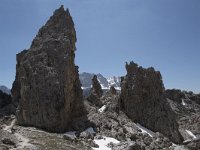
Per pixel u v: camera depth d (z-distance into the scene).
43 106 115.50
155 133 126.31
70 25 129.62
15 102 145.38
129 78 138.38
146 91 136.62
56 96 116.81
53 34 127.75
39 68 120.94
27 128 111.38
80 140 105.56
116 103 136.38
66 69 119.44
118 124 122.50
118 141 110.31
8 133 100.69
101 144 105.31
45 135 104.19
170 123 133.50
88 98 150.88
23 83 119.94
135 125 127.50
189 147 123.69
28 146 87.00
